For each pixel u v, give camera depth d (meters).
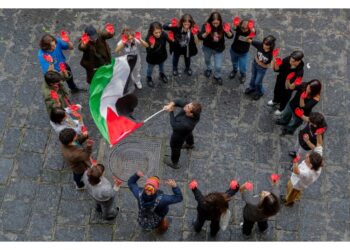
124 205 9.09
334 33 10.96
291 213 9.05
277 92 9.52
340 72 10.49
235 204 9.09
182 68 10.49
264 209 7.64
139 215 8.16
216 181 9.31
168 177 9.34
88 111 10.03
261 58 9.34
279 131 9.80
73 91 10.20
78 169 8.47
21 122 9.80
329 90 10.26
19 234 8.83
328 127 9.84
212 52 9.86
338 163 9.48
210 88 10.27
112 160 9.50
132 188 8.02
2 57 10.48
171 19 11.06
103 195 8.00
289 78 8.88
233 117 9.95
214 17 9.18
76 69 10.47
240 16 11.15
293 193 8.67
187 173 9.38
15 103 10.00
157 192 7.94
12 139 9.62
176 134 8.55
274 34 10.93
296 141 9.62
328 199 9.16
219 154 9.55
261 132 9.79
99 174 7.75
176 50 9.74
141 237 8.85
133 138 9.69
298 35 10.92
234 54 9.83
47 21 10.98
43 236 8.82
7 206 9.02
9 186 9.19
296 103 8.98
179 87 10.28
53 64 9.09
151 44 9.37
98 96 9.09
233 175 9.37
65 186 9.23
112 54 10.60
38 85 10.20
